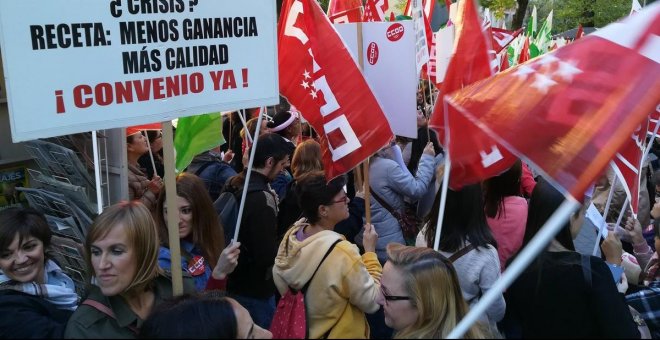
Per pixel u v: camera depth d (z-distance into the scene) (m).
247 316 2.28
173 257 2.76
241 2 3.15
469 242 3.16
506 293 3.00
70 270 3.79
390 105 4.15
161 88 2.90
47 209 4.09
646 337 2.98
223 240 3.58
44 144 3.78
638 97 2.19
